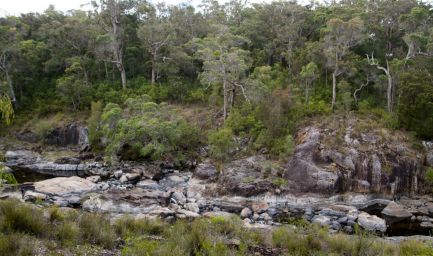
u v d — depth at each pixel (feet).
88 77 177.17
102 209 74.74
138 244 36.42
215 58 125.39
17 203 43.09
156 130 117.19
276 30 156.15
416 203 87.35
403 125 105.09
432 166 96.17
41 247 33.63
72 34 171.94
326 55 122.11
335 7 158.40
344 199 90.02
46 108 165.89
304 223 62.44
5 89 161.79
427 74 107.65
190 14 187.73
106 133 126.00
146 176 107.14
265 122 113.19
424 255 41.52
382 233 69.10
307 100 126.21
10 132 161.38
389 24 141.79
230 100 136.05
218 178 98.17
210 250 36.14
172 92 157.69
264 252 41.27
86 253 34.60
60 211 50.21
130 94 160.35
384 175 93.81
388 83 120.57
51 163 124.06
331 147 98.78
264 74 125.59
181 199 87.04
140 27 164.86
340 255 41.11
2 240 30.78
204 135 131.13
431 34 118.42
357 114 115.24
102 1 167.84
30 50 171.94
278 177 95.25
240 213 79.66
